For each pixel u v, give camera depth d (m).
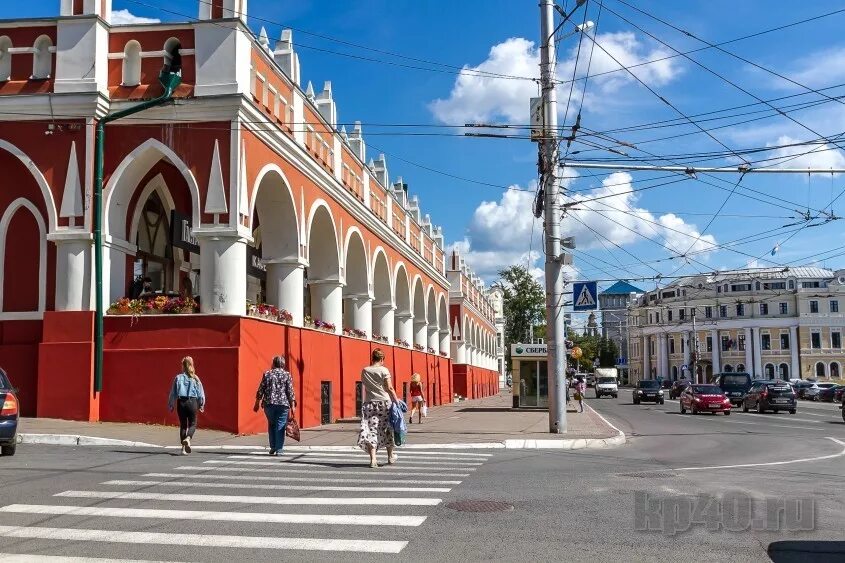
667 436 21.44
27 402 17.67
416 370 38.97
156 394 17.36
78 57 18.09
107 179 18.05
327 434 18.88
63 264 17.75
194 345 17.41
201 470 11.21
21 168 18.42
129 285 19.14
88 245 17.81
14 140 18.08
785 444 18.81
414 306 42.84
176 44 18.52
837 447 17.98
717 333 101.19
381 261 33.47
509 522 7.69
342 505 8.48
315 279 25.66
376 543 6.73
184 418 13.41
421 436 18.75
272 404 13.59
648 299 115.94
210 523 7.46
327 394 23.83
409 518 7.80
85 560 6.09
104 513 7.87
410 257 38.53
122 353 17.55
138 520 7.56
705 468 12.86
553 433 19.84
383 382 12.32
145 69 18.41
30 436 14.77
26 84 18.19
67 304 17.59
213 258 17.73
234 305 17.61
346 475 11.03
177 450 14.02
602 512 8.30
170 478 10.31
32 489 9.21
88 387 17.19
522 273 92.88
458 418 27.73
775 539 7.15
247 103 18.05
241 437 16.69
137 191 20.05
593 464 13.26
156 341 17.53
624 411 39.34
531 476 11.33
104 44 18.38
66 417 17.14
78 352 17.30
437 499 8.95
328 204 24.67
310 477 10.73
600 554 6.47
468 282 60.97
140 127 18.14
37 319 17.98
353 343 27.28
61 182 17.89
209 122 17.97
